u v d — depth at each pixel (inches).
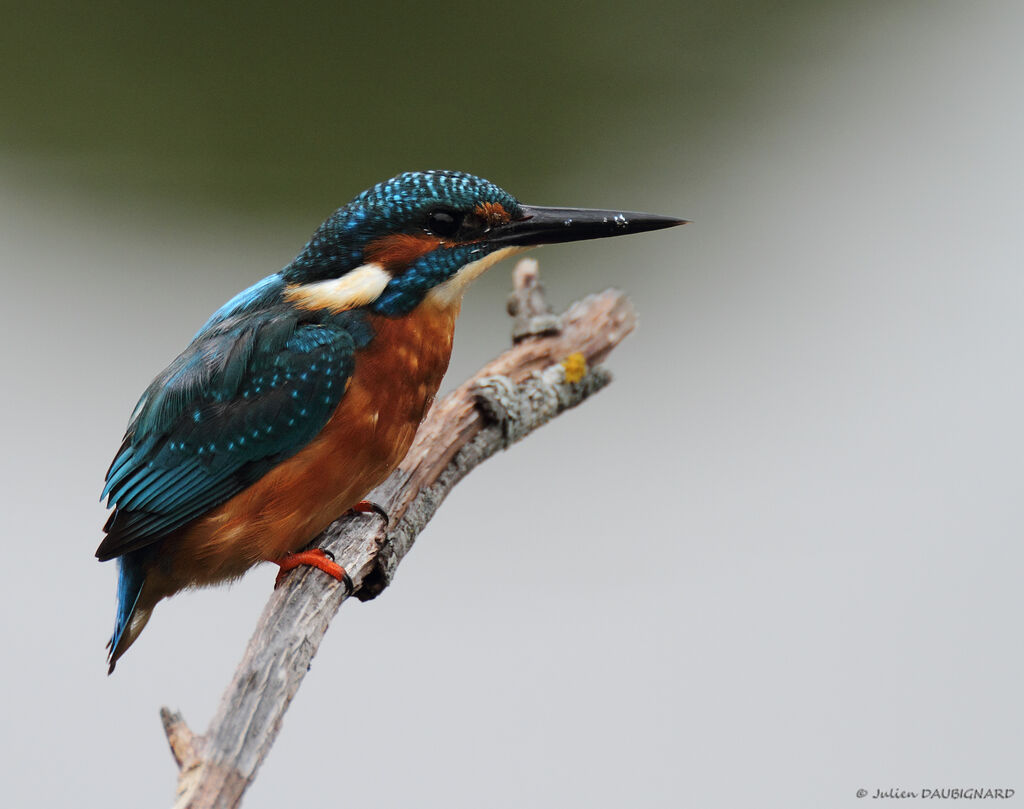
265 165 618.8
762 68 711.7
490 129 649.0
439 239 281.3
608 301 353.4
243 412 276.2
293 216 595.5
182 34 751.1
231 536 279.9
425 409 288.2
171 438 281.6
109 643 294.4
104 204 598.5
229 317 296.7
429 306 284.5
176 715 196.9
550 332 340.8
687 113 668.7
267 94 684.1
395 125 652.7
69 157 622.5
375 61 722.2
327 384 274.5
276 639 242.1
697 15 782.5
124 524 282.0
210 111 656.4
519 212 290.2
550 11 789.2
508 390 316.8
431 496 297.4
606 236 292.5
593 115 661.3
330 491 278.8
